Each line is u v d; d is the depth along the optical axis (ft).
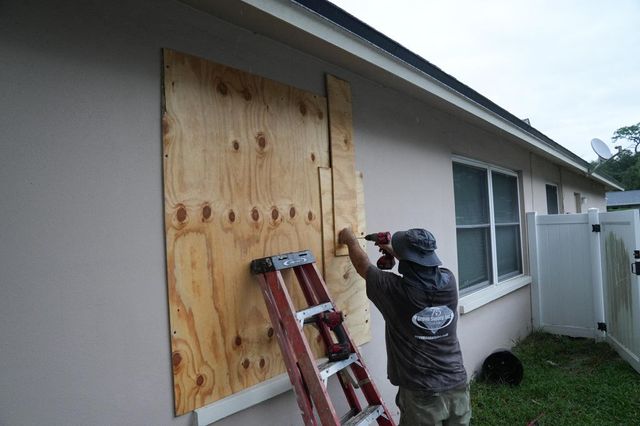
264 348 7.34
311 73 8.82
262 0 6.34
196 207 6.41
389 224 11.08
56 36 5.07
